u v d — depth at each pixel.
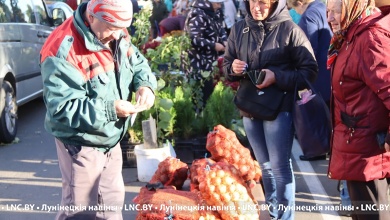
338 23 3.62
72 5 16.31
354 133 3.63
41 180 6.59
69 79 3.53
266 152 4.73
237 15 11.19
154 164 6.04
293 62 4.48
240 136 6.54
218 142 4.60
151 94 3.87
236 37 4.66
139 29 7.51
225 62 4.79
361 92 3.57
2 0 8.77
